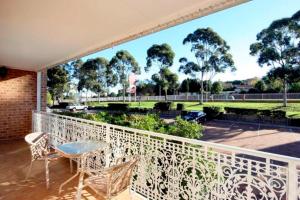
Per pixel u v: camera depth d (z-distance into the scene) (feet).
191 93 121.60
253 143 30.17
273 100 92.12
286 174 5.43
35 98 24.54
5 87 22.53
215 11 7.89
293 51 78.13
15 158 15.99
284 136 34.68
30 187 11.08
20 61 19.60
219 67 112.06
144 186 9.63
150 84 135.44
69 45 13.76
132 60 134.31
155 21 9.41
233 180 6.44
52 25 10.27
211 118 58.18
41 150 12.31
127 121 14.30
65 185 11.33
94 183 8.19
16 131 23.18
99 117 17.47
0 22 9.98
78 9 8.46
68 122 15.92
